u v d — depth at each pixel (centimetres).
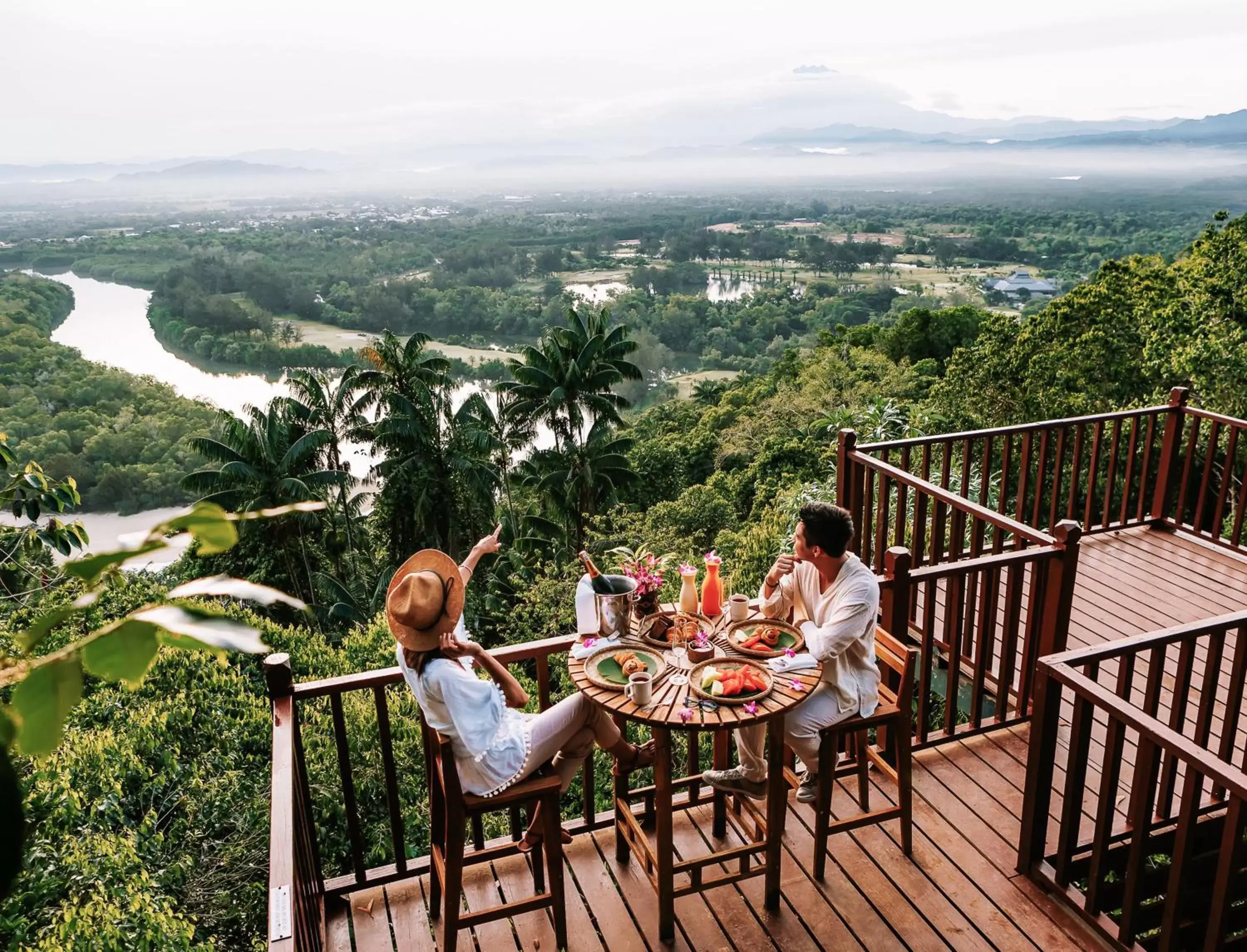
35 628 56
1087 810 362
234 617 60
